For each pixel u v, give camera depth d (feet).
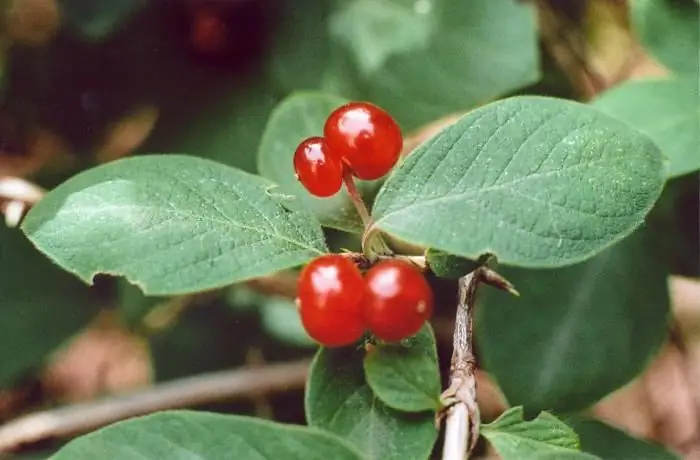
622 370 0.89
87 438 0.74
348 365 0.79
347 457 0.74
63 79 1.13
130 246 0.76
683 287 1.24
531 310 0.89
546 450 0.76
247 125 1.07
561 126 0.75
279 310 1.13
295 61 1.07
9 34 1.12
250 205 0.77
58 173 1.10
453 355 0.78
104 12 1.04
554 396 0.88
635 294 0.90
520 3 1.04
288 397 1.07
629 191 0.75
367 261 0.77
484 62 1.03
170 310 1.13
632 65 1.16
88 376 1.30
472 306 0.79
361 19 1.07
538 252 0.73
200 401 1.03
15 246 1.04
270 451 0.74
